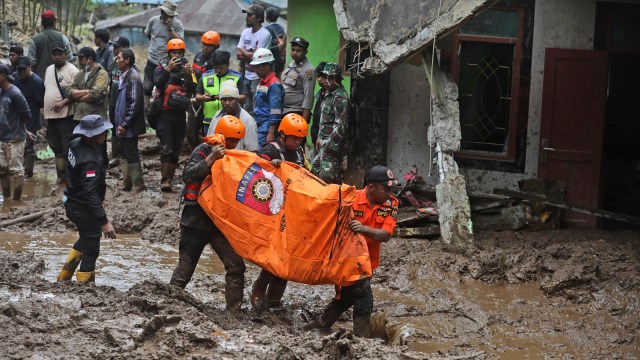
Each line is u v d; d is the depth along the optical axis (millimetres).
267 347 6969
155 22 16031
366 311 7906
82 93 13711
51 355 6426
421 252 10891
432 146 11852
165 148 13570
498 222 12242
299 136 8391
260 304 8594
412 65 12648
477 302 9570
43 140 17891
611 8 12523
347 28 12133
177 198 13367
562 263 10438
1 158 13289
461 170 12977
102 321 7207
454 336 8547
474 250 10844
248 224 7824
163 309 7613
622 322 9039
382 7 11688
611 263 10328
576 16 12539
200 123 13141
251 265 10633
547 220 12289
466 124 13016
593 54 12523
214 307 8430
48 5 23500
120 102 13469
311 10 15812
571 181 12703
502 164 12859
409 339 8320
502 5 12617
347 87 14695
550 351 8227
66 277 9070
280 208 7816
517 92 12719
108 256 10750
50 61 16062
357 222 7625
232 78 12578
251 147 10086
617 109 21766
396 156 13141
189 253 8289
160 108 13445
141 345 6703
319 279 7684
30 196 13922
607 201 15672
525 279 10234
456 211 11141
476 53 12867
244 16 25922
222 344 6945
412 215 12047
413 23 11242
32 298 7699
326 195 7582
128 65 13484
